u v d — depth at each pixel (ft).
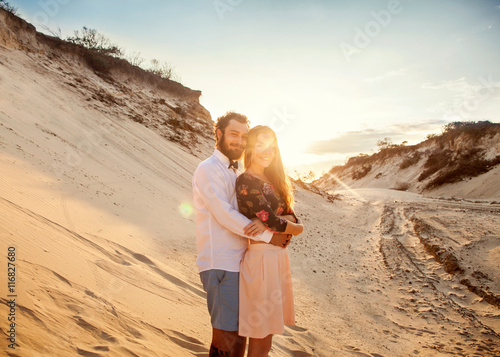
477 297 29.04
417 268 36.86
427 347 20.24
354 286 31.09
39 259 11.06
